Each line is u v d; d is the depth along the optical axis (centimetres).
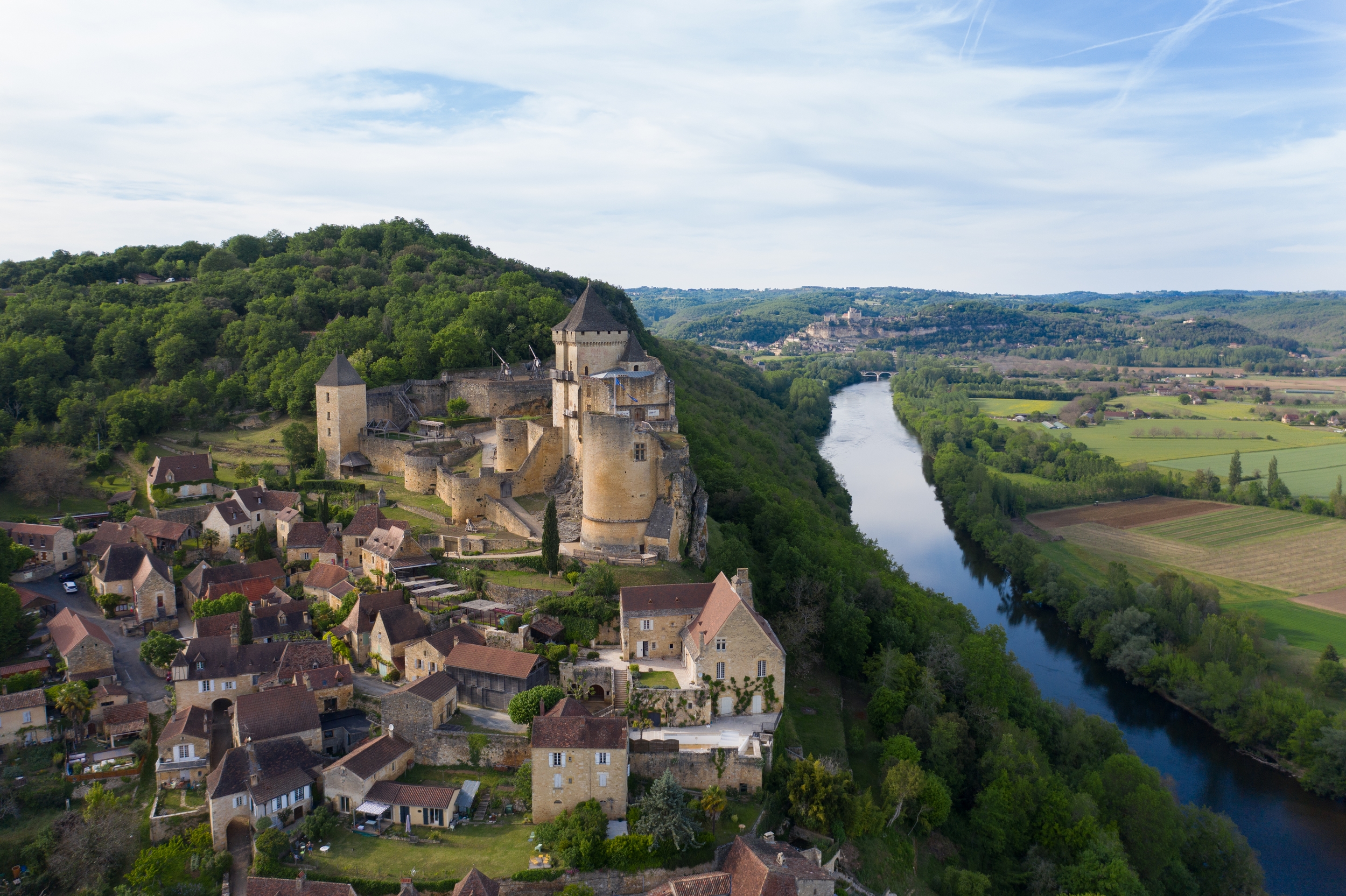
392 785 8606
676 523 12556
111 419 18075
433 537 12681
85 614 12669
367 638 10931
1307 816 12262
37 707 9794
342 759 8675
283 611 11544
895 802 9912
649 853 7919
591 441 12388
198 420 19150
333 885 7425
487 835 8275
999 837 10156
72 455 17175
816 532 15850
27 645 11444
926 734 11106
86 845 8156
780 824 8825
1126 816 10819
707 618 10156
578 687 9869
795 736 10162
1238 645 15462
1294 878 11006
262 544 13550
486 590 11481
